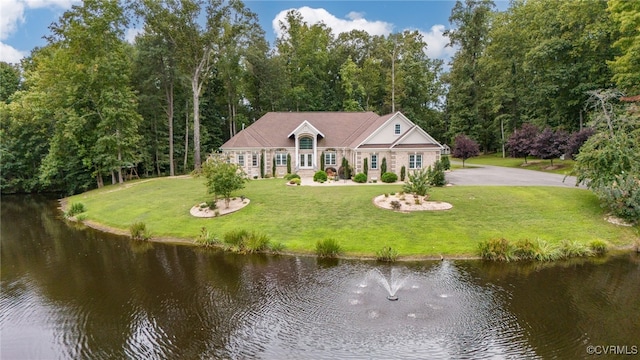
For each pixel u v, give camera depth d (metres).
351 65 63.59
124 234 24.69
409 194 26.58
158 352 10.74
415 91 66.69
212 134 59.88
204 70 48.50
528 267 16.98
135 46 50.12
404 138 36.56
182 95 52.72
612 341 10.90
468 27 61.66
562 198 24.66
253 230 22.28
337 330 11.69
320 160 40.66
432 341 11.02
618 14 34.22
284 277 16.19
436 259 18.11
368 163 37.22
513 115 56.78
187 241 22.31
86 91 40.25
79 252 20.91
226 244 20.81
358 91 63.75
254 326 12.05
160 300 14.18
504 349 10.58
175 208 27.98
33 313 13.38
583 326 11.77
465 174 38.78
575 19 42.62
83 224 28.42
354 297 14.02
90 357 10.60
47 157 42.59
